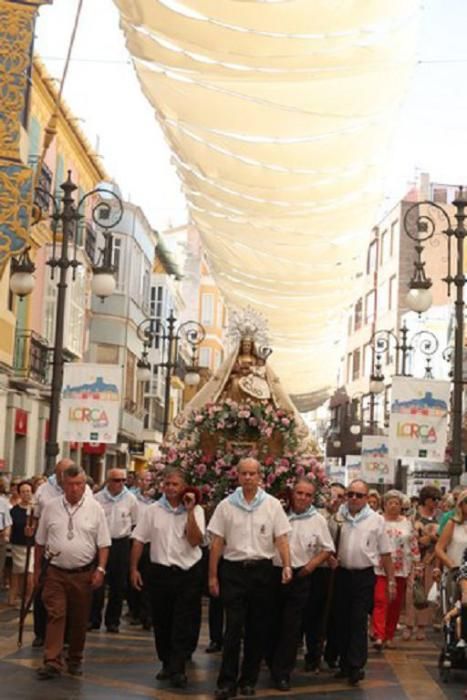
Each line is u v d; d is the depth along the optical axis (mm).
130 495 14398
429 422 21406
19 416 32344
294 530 10609
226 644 9727
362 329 76812
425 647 13992
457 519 12336
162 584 10312
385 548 11164
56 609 10258
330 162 18562
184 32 14719
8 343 29625
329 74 15758
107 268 20828
